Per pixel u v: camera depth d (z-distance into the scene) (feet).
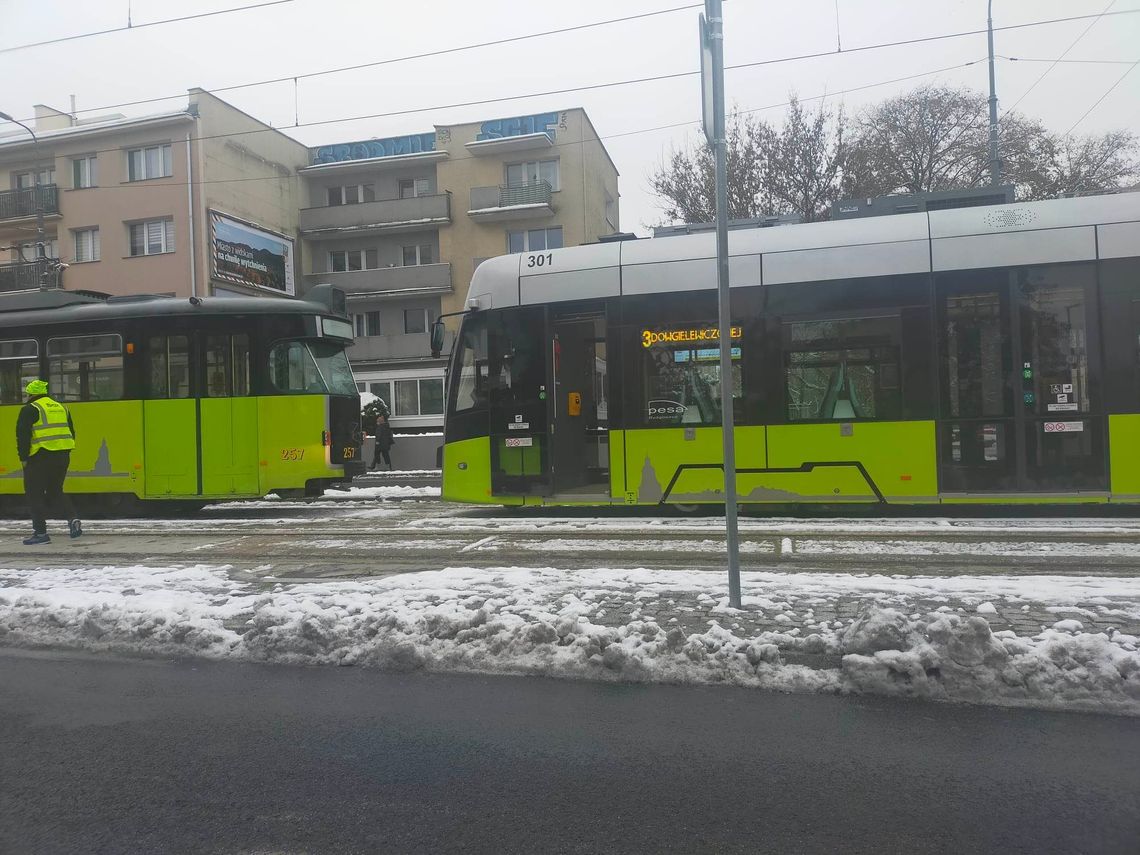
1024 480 30.40
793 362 32.55
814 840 8.92
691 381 33.68
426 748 11.58
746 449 32.81
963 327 31.12
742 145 94.38
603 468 36.70
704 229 36.11
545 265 35.94
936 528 28.48
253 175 112.88
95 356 41.27
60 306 43.14
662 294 34.09
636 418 34.14
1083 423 30.04
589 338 37.35
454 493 37.27
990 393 30.76
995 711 12.17
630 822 9.43
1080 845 8.68
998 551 23.80
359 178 126.11
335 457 41.16
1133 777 10.11
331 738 12.02
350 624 15.92
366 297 120.47
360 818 9.66
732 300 33.27
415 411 108.78
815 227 32.94
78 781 10.78
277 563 24.66
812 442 32.17
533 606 16.84
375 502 48.11
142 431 40.55
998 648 12.87
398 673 14.71
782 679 13.35
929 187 99.40
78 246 106.63
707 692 13.32
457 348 37.58
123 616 17.08
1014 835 8.91
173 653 16.05
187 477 40.19
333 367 42.19
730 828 9.23
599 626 14.97
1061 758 10.66
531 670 14.38
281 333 40.57
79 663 15.70
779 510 35.86
